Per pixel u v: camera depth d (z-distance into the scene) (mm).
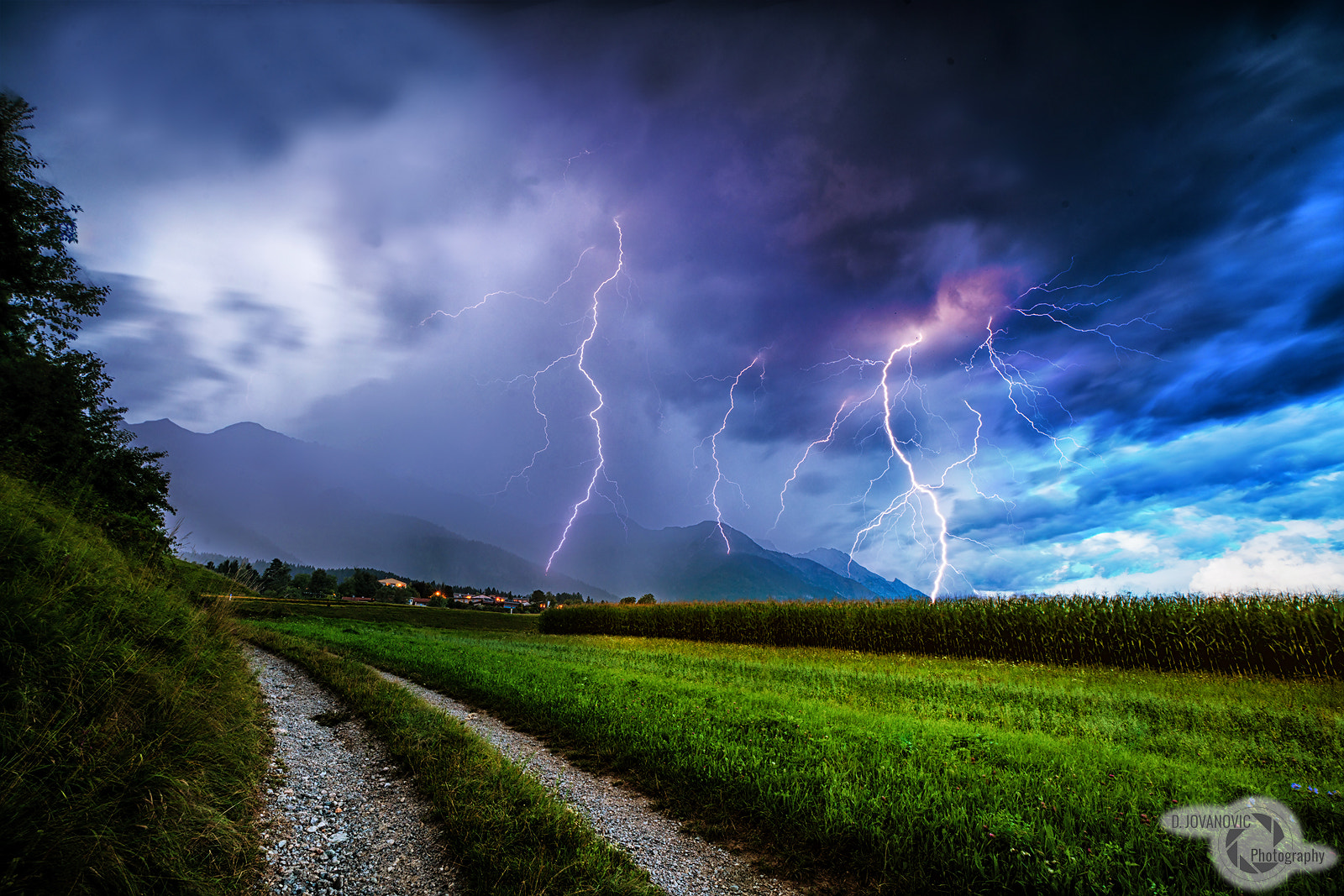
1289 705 9352
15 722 3406
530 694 9125
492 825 4332
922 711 9039
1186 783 5160
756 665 14719
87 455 13516
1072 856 3664
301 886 3592
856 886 3898
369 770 5910
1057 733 7680
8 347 13570
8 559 4848
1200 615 14391
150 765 3789
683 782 5504
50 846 2877
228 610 9734
